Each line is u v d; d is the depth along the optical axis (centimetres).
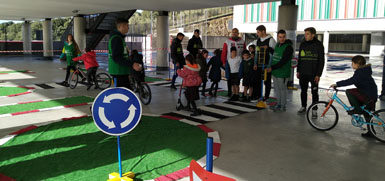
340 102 524
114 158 408
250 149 452
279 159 416
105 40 3284
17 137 489
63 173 362
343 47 3972
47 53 2434
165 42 1529
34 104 731
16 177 351
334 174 373
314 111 552
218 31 4806
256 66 744
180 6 1298
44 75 1324
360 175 371
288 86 996
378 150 453
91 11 1639
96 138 486
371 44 3184
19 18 2327
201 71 821
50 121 580
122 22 489
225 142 481
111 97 315
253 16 3312
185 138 489
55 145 454
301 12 3034
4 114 635
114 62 512
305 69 642
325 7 2884
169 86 1029
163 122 580
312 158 421
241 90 963
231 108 707
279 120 611
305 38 643
